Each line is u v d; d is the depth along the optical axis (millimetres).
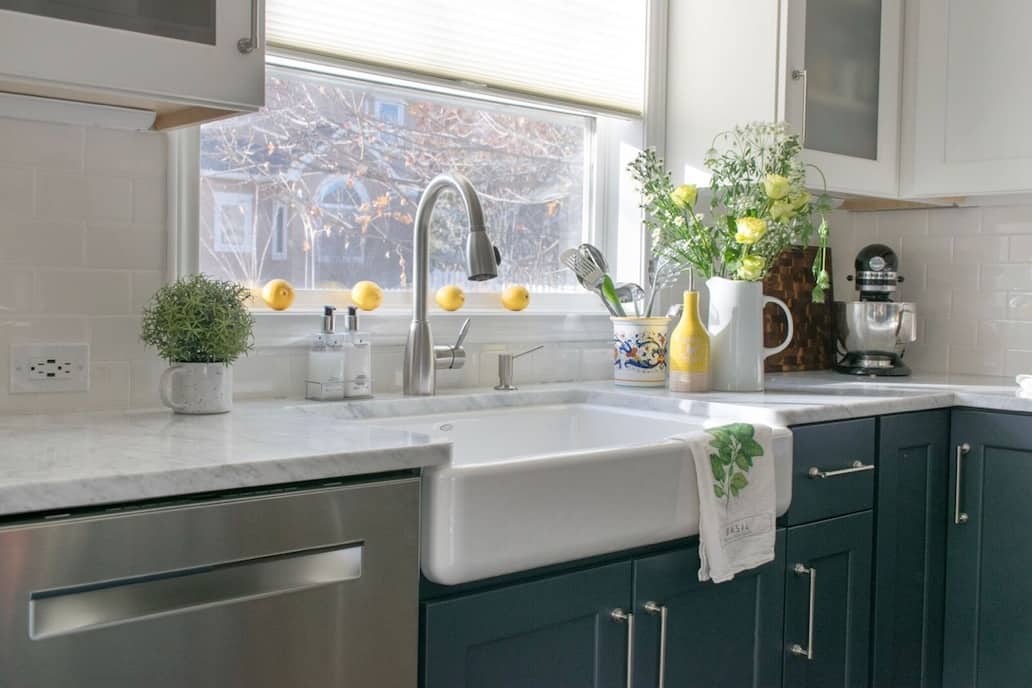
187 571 1206
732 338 2393
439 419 2066
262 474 1261
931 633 2494
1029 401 2357
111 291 1813
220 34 1555
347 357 2021
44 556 1102
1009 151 2686
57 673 1112
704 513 1740
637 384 2434
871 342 2908
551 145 2672
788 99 2504
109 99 1643
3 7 1363
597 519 1576
